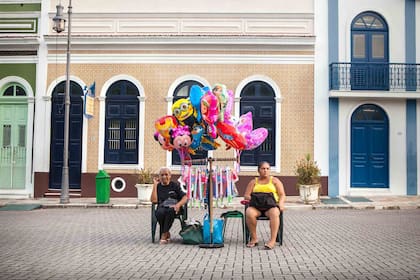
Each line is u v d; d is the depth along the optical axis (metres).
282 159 16.03
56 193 16.25
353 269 6.18
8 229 9.99
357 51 16.45
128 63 16.39
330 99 16.17
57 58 16.55
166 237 8.37
